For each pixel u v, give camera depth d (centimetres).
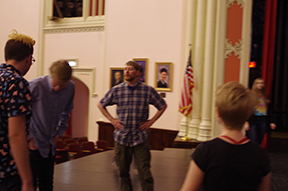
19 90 151
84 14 870
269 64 679
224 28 601
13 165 157
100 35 841
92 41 856
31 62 180
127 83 287
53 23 918
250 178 120
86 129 1092
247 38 593
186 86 625
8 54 167
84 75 866
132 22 778
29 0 955
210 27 617
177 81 714
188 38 669
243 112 124
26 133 160
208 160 124
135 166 444
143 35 761
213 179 121
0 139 152
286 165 498
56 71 217
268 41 675
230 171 119
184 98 626
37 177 232
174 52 718
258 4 1022
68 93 240
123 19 791
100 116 834
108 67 816
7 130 154
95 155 505
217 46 605
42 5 930
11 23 989
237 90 127
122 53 793
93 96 850
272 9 672
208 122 622
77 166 432
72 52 888
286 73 1049
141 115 284
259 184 124
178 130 709
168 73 722
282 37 1053
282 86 1052
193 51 664
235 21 600
